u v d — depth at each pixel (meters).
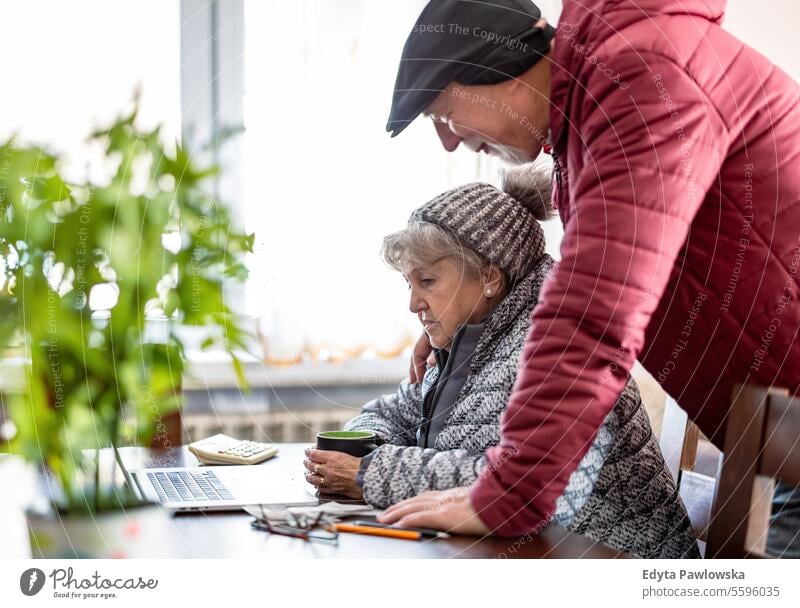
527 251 1.19
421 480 1.02
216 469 1.19
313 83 2.06
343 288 2.07
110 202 0.83
